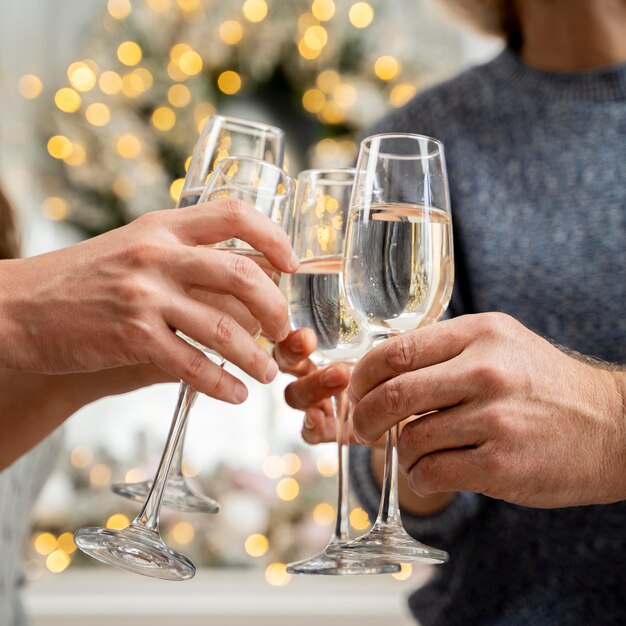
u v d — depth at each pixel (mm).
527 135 1012
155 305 671
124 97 2271
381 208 700
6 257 1110
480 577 958
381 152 708
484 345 700
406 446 706
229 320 682
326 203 804
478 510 958
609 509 911
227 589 2180
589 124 993
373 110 2262
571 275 954
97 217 2271
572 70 1021
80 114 2268
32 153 2326
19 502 1064
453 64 2324
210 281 677
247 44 2268
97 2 2486
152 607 2150
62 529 2148
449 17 1133
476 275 991
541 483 697
